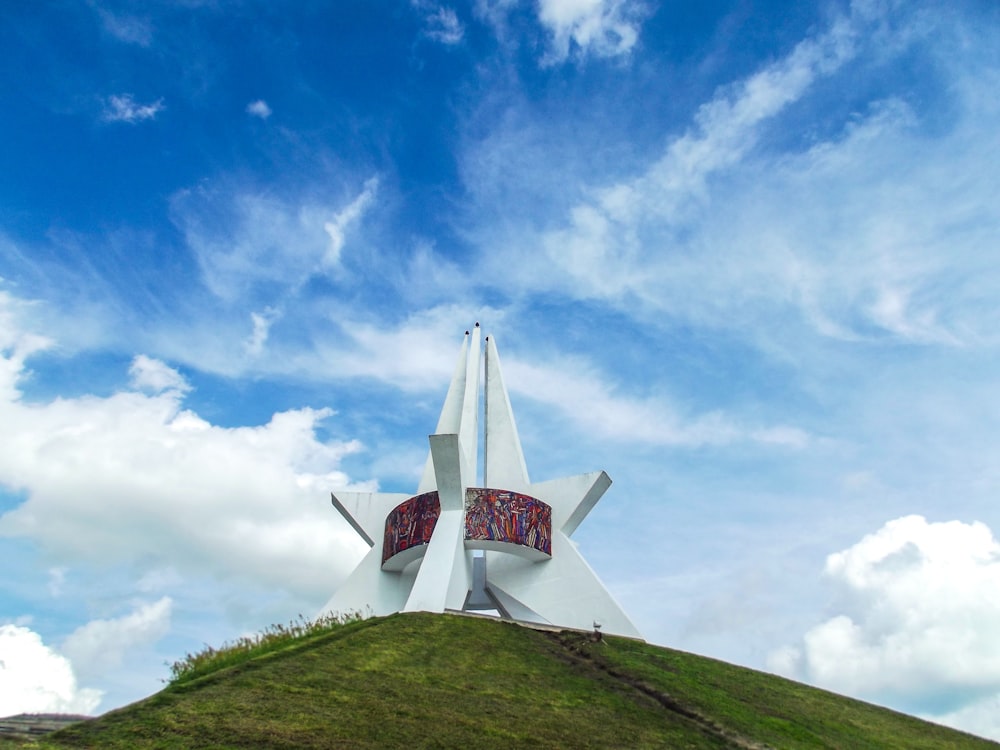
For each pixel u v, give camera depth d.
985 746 18.34
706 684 18.94
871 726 18.20
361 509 31.86
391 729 13.03
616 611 27.06
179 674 15.64
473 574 30.94
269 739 11.94
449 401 34.66
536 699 15.84
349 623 20.84
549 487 31.11
